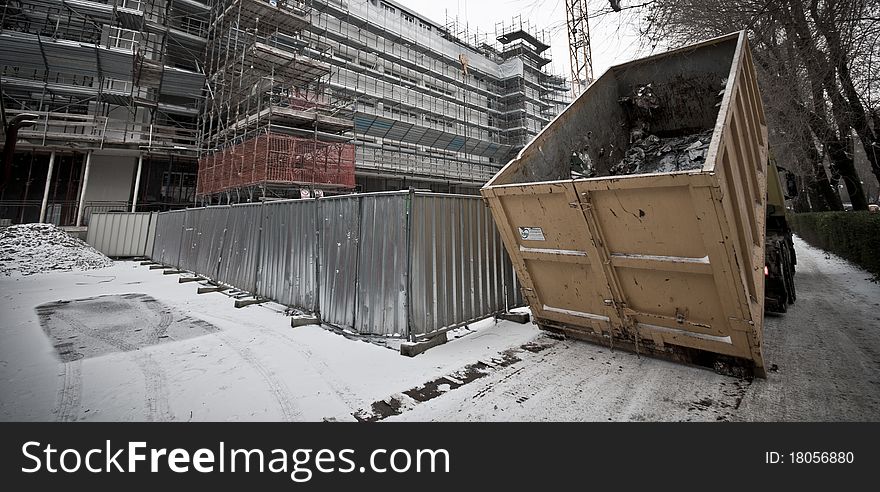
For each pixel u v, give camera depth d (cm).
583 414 298
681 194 297
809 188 1764
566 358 417
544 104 3897
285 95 1656
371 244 511
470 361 418
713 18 627
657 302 367
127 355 446
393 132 2602
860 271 955
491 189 409
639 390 334
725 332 335
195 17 1977
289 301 666
